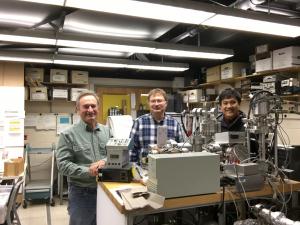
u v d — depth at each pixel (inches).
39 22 140.4
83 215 84.4
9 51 174.4
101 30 151.7
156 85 279.0
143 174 71.7
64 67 239.8
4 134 188.7
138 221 74.0
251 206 63.6
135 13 100.0
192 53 164.4
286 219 55.1
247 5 116.7
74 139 85.2
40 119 225.0
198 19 106.2
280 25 112.4
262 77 177.9
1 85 193.9
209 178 62.2
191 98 232.4
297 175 78.8
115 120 166.7
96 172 73.5
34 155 221.0
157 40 182.9
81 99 87.7
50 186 191.0
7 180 146.6
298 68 149.9
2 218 103.1
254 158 70.9
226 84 214.4
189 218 76.5
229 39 167.3
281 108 74.7
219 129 82.0
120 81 268.1
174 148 73.2
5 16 132.3
